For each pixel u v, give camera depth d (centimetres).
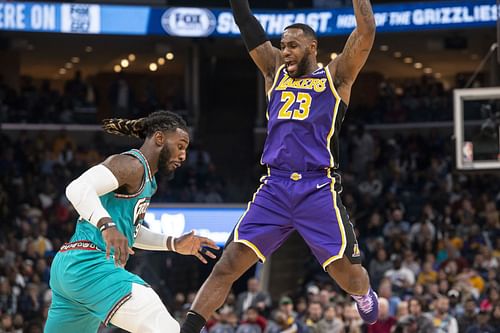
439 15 1872
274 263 1981
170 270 1825
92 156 2239
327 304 1387
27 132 2417
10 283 1569
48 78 3089
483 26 1842
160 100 2870
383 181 2162
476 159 1247
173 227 1820
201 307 554
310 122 548
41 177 2139
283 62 578
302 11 1945
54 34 2425
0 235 1827
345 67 554
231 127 2628
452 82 2989
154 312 501
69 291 511
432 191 2069
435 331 1252
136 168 512
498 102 1241
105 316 505
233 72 2702
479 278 1504
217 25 1995
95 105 2511
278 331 1335
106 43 2530
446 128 2433
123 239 485
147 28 1984
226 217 1830
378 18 1916
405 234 1791
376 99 2656
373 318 595
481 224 1838
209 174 2202
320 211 549
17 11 1925
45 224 1811
